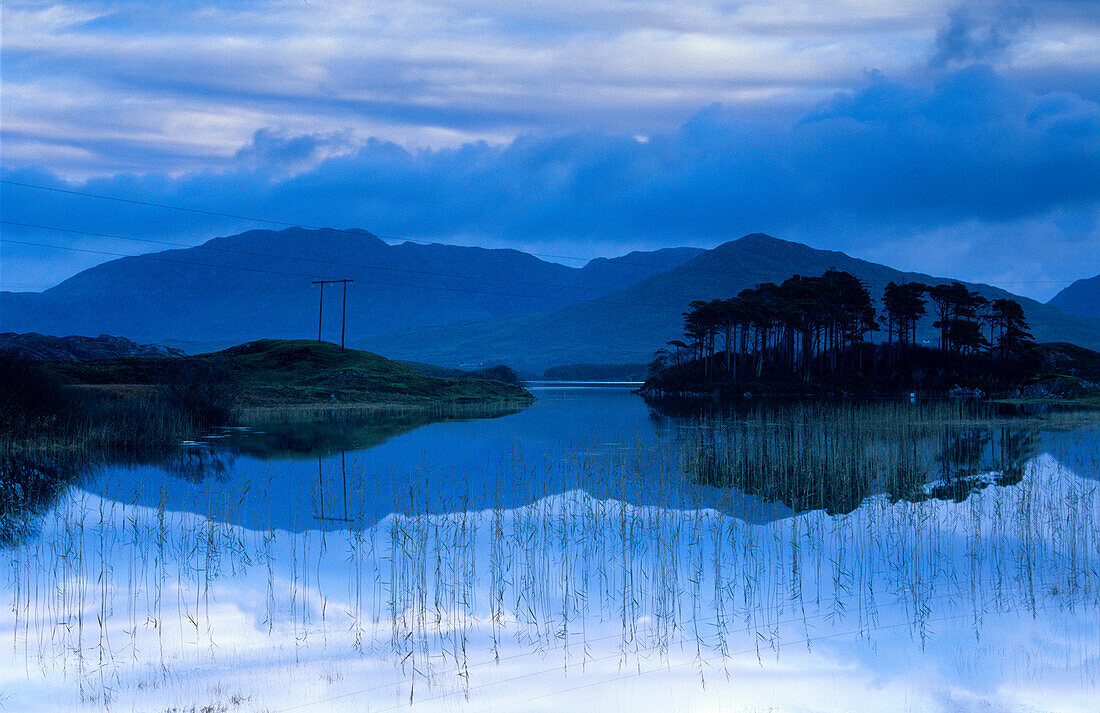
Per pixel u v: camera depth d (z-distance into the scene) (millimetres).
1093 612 21625
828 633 20344
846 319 160250
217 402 73438
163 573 24781
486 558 26516
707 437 61000
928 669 18062
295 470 44875
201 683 17641
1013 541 28062
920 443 54781
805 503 34406
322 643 19734
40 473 41656
